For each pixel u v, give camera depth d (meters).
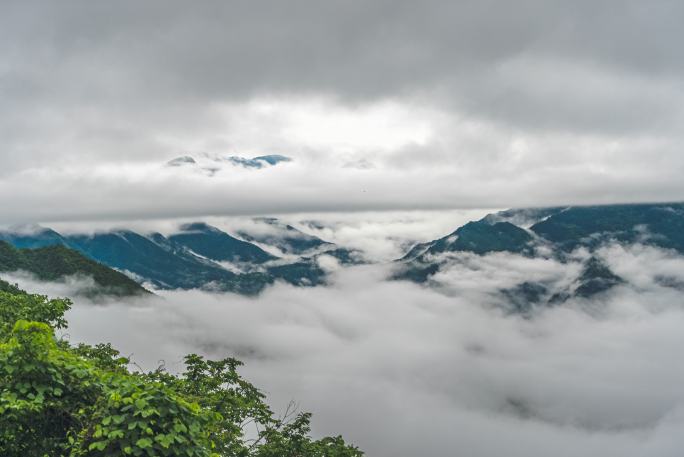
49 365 14.12
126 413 13.25
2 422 13.57
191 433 13.48
